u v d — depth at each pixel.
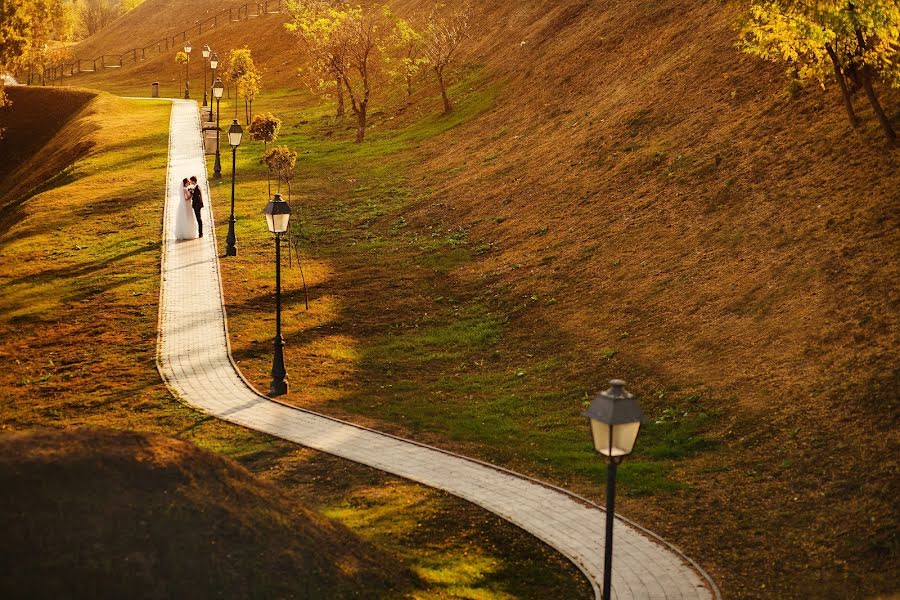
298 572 8.88
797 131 23.42
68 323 21.73
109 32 102.88
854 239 18.27
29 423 16.23
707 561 11.84
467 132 39.28
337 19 46.62
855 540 11.66
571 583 11.14
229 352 20.09
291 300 23.95
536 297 22.84
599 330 20.25
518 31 47.47
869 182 19.67
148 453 9.16
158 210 32.56
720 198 22.95
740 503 13.14
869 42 19.97
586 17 42.28
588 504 13.52
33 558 7.68
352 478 14.03
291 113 54.69
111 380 18.36
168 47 87.31
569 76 37.75
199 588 8.12
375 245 28.94
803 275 18.25
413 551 11.50
